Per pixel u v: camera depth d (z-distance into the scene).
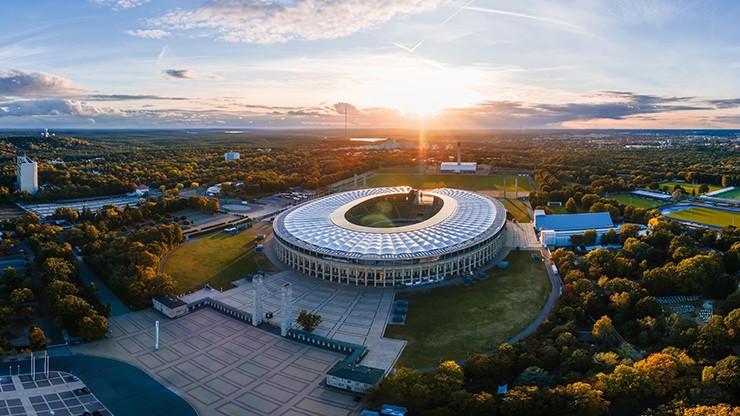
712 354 170.25
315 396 168.75
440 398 154.88
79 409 160.75
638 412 149.50
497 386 165.88
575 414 148.12
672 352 166.38
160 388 173.88
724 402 139.75
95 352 198.62
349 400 166.12
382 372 174.00
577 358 169.00
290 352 198.75
